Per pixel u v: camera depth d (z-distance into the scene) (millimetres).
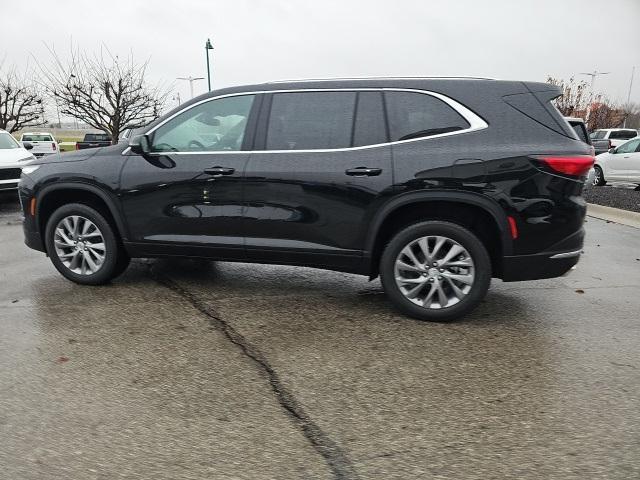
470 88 3961
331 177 4074
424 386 3123
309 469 2381
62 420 2750
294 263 4355
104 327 3980
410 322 4125
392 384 3146
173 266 5742
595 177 15531
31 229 5078
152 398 2975
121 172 4637
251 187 4273
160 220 4586
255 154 4285
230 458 2455
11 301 4555
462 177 3832
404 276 4137
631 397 2988
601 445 2543
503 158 3787
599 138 24734
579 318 4238
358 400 2967
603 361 3447
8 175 10305
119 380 3174
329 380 3195
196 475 2338
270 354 3545
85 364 3375
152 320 4133
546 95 3926
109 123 25594
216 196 4379
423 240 4020
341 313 4324
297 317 4227
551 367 3363
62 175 4805
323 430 2680
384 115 4062
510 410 2859
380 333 3906
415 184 3904
